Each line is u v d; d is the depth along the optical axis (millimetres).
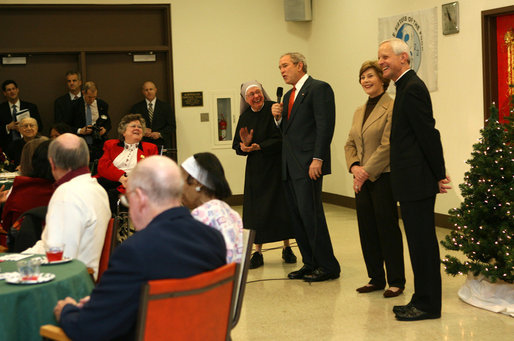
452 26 6844
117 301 1909
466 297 4273
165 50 9500
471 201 4230
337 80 9312
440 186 3832
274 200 5590
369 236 4621
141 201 2066
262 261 5707
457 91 6891
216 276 1984
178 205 2117
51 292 2377
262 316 4180
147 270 1910
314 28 9852
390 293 4453
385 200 4414
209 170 2713
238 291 2604
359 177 4387
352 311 4191
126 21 9398
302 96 4953
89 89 8500
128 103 9492
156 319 1847
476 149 4258
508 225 4070
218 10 9664
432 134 3723
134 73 9500
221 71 9734
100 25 9289
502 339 3553
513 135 4129
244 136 5492
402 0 7684
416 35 7426
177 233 2010
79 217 2936
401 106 3787
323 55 9656
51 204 2959
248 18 9797
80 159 3051
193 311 1943
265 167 5562
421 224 3818
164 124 9234
